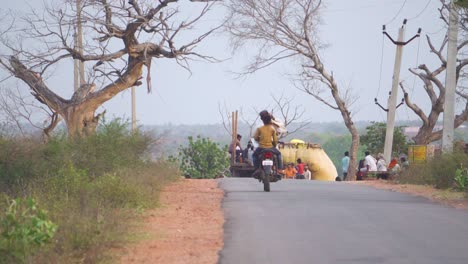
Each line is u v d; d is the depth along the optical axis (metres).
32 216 29.22
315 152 126.19
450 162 67.88
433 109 140.00
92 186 47.44
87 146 63.84
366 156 108.31
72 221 34.06
